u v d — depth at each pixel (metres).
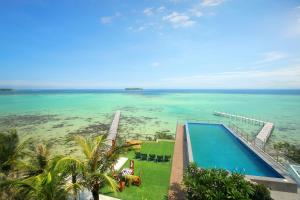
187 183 10.75
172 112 62.66
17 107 72.31
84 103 92.44
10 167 11.00
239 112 63.38
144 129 37.53
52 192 7.76
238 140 24.00
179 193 12.31
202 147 22.14
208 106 82.69
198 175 11.14
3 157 10.88
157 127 39.53
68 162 8.70
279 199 11.49
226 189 9.70
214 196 9.45
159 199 11.70
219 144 23.12
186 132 25.05
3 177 9.80
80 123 42.41
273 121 47.69
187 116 55.00
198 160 18.73
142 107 76.88
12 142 11.64
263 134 31.58
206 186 10.17
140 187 13.02
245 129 39.44
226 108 75.38
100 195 12.01
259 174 15.61
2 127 37.97
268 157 17.89
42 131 34.81
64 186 9.02
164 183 13.59
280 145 25.17
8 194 8.70
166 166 16.50
